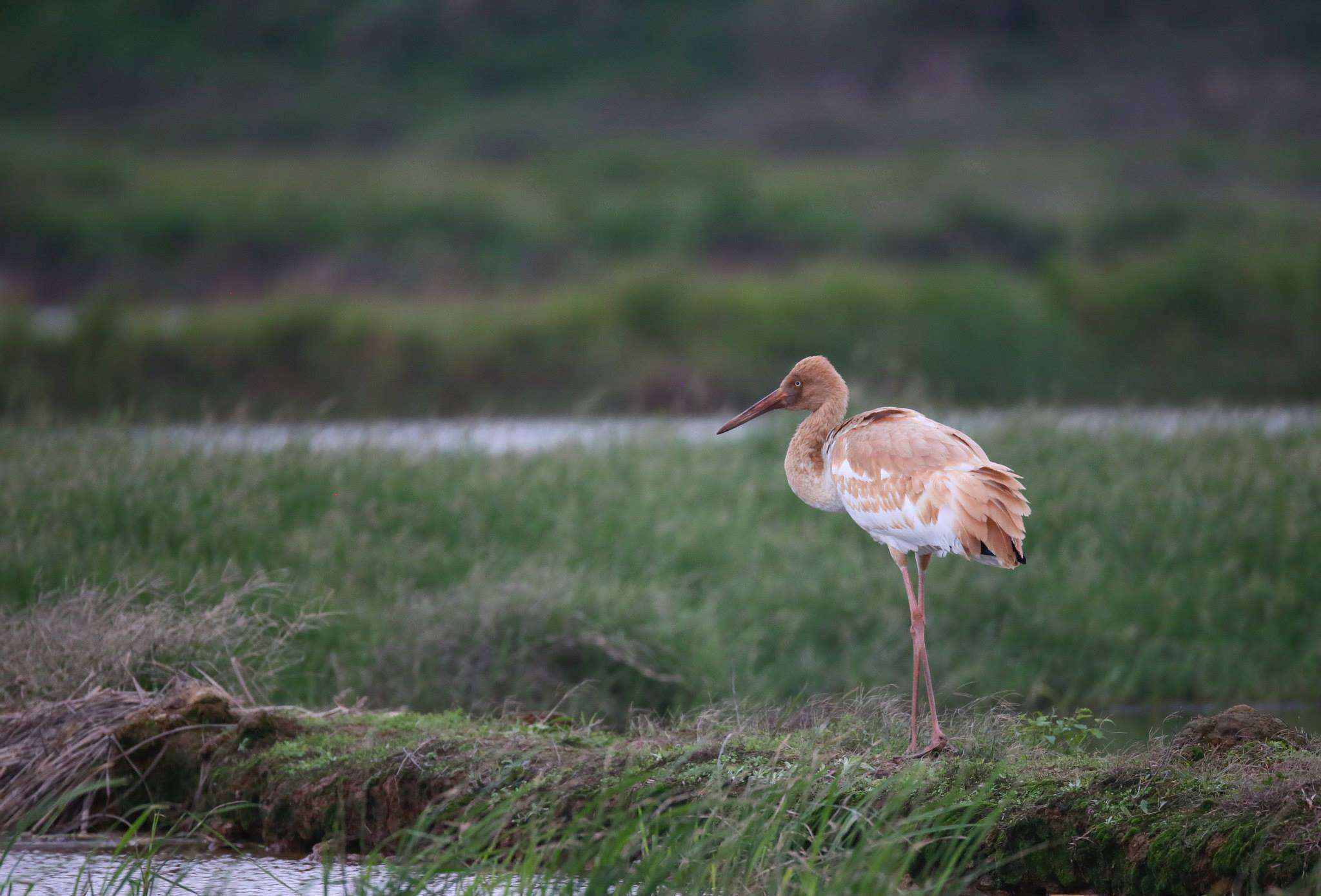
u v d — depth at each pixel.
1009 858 8.12
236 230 53.12
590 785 9.20
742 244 52.75
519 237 53.09
